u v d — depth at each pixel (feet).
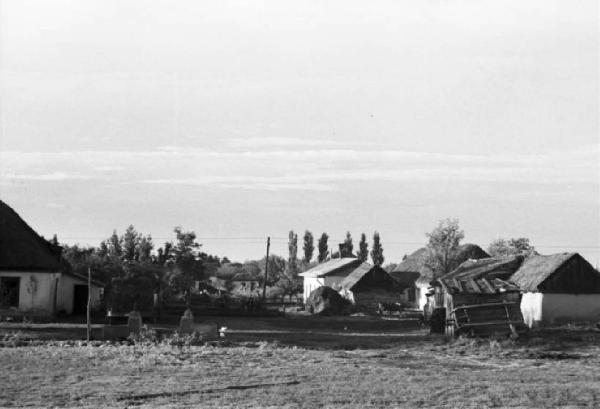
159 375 100.83
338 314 272.72
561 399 88.69
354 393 89.92
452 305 170.50
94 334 152.76
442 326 181.57
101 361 112.27
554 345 153.07
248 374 102.83
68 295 210.59
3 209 206.39
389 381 99.30
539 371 115.44
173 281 258.37
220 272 506.48
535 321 207.62
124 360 113.39
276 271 526.57
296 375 102.73
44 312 195.31
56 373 101.19
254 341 153.48
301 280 437.17
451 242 290.97
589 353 142.61
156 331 159.12
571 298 207.00
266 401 84.43
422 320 214.69
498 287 171.73
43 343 135.44
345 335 175.01
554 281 206.59
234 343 146.10
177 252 302.04
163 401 84.02
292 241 551.59
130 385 93.30
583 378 107.86
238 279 479.00
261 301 277.85
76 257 266.36
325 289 277.85
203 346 137.39
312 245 589.32
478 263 235.81
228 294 310.45
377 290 308.60
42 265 196.85
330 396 87.86
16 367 105.81
